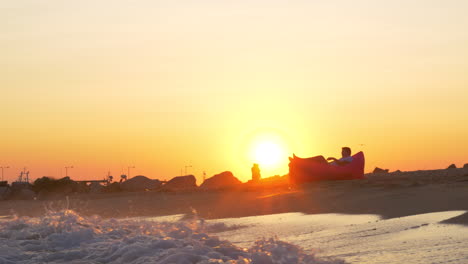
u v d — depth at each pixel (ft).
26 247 17.88
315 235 26.00
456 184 48.57
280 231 28.68
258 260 15.46
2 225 21.03
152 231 19.65
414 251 18.38
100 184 108.78
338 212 35.88
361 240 22.68
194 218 39.04
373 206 36.91
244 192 66.69
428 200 37.04
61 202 72.90
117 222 22.21
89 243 18.35
